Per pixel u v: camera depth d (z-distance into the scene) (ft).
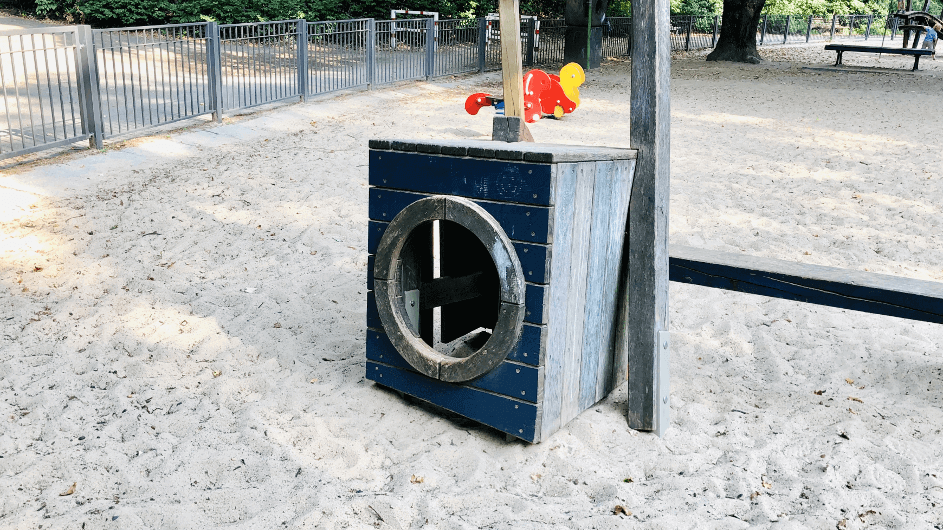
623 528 8.63
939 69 71.72
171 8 59.41
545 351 9.82
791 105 43.60
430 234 11.56
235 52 33.47
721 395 12.09
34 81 36.11
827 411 11.45
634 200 10.80
